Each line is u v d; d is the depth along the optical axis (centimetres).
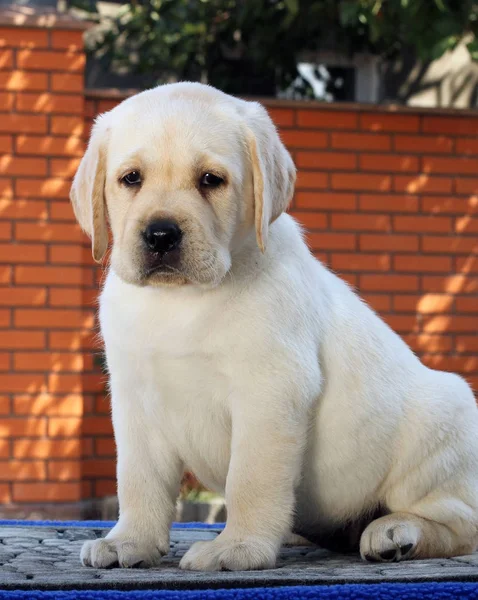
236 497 388
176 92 406
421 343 848
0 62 786
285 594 329
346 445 419
